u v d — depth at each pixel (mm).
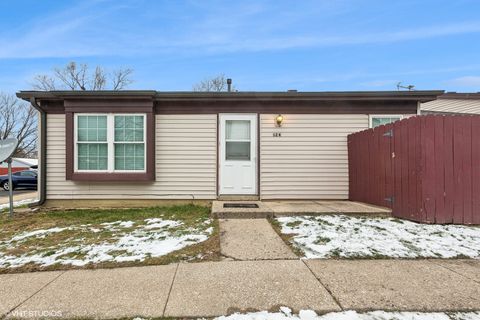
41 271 3572
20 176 18234
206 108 7863
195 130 7840
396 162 5852
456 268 3516
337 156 7859
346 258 3854
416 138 5383
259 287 3055
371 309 2609
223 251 4129
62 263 3795
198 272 3455
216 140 7848
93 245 4465
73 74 30531
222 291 2977
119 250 4227
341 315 2516
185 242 4512
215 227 5297
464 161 5340
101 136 7551
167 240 4621
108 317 2537
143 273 3453
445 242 4391
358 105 7852
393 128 5930
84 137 7539
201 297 2857
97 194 7688
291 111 7879
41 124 7672
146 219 6105
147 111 7523
